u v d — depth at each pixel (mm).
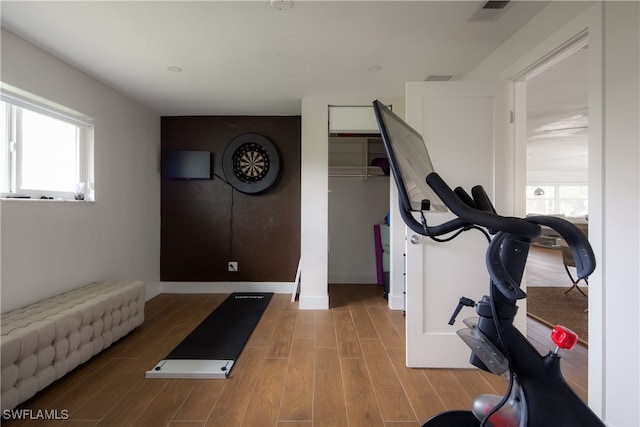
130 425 1589
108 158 3061
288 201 4121
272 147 3973
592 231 1541
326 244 3475
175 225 4117
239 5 1841
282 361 2266
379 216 4707
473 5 1849
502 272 843
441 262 2203
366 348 2484
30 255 2211
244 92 3260
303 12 1911
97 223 2904
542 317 3082
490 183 2191
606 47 1476
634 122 1382
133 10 1878
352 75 2844
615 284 1450
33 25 2021
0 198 2080
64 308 2092
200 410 1708
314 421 1628
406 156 997
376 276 4691
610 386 1468
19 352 1633
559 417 891
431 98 2209
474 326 1047
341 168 4461
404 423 1615
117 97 3199
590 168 1553
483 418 1011
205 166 4008
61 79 2496
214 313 3297
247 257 4133
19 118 2270
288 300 3799
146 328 2877
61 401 1781
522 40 2076
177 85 3055
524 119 2211
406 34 2164
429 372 2137
